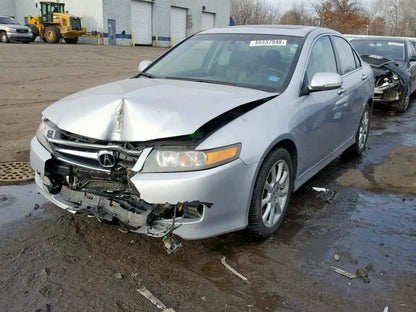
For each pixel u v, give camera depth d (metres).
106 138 2.93
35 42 30.38
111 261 3.08
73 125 3.05
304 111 3.77
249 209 3.17
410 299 2.78
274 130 3.26
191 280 2.89
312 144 4.04
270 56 4.11
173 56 4.57
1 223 3.58
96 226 3.58
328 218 3.94
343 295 2.79
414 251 3.38
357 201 4.38
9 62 16.17
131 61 19.75
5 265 2.98
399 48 10.79
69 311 2.55
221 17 49.03
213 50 4.39
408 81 9.76
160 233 2.84
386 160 5.90
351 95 5.07
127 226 3.01
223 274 2.97
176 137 2.84
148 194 2.78
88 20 34.25
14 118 7.38
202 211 2.88
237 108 3.20
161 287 2.81
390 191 4.70
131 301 2.66
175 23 42.22
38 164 3.24
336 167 5.53
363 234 3.64
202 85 3.70
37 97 9.54
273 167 3.38
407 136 7.45
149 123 2.85
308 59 4.11
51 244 3.28
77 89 10.87
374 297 2.78
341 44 5.32
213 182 2.81
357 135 5.72
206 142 2.85
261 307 2.65
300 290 2.83
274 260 3.17
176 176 2.77
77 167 3.12
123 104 2.99
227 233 3.28
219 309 2.62
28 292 2.71
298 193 4.55
